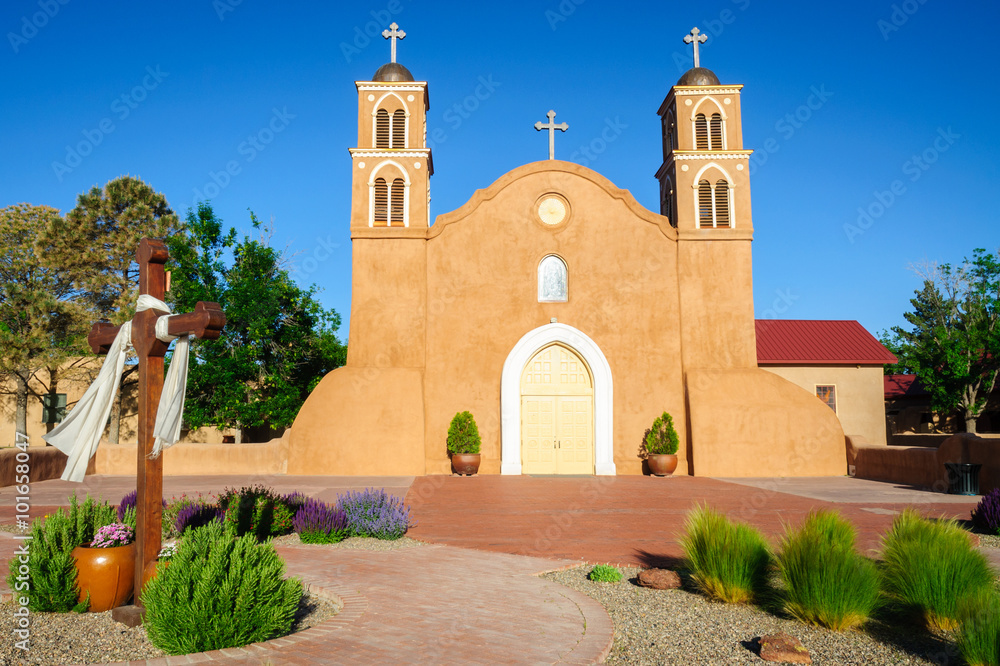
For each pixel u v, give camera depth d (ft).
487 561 31.35
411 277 79.66
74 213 105.81
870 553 26.21
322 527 36.09
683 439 78.48
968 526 40.52
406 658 18.37
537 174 82.53
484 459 77.87
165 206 113.80
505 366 78.79
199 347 86.48
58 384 110.93
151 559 22.08
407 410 75.87
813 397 78.02
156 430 21.52
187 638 18.61
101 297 110.83
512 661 18.21
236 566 19.69
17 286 98.58
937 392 122.93
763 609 23.49
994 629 17.47
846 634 21.02
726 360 79.92
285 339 92.53
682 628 21.52
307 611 23.58
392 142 83.05
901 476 68.90
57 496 55.77
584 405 79.66
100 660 18.40
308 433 75.31
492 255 81.10
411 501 53.88
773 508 49.08
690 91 85.40
